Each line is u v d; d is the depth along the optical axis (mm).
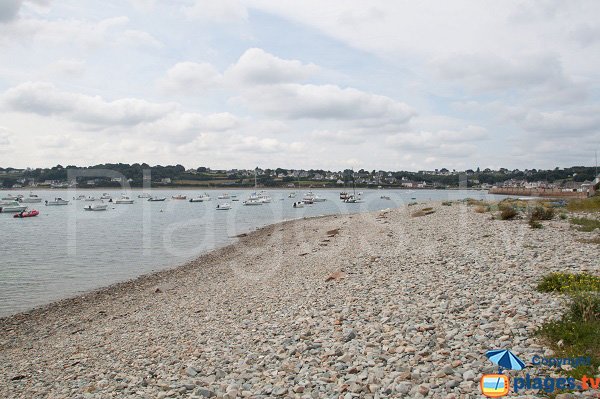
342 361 9812
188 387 9742
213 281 27094
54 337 18234
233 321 15719
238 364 10852
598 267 15039
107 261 38844
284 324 13859
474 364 8484
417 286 15641
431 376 8273
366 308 13906
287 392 8766
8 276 32594
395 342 10367
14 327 20484
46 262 38594
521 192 137625
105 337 16688
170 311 19812
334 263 25109
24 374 13055
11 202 117688
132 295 25703
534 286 13344
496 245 22281
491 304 12180
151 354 13258
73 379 11969
